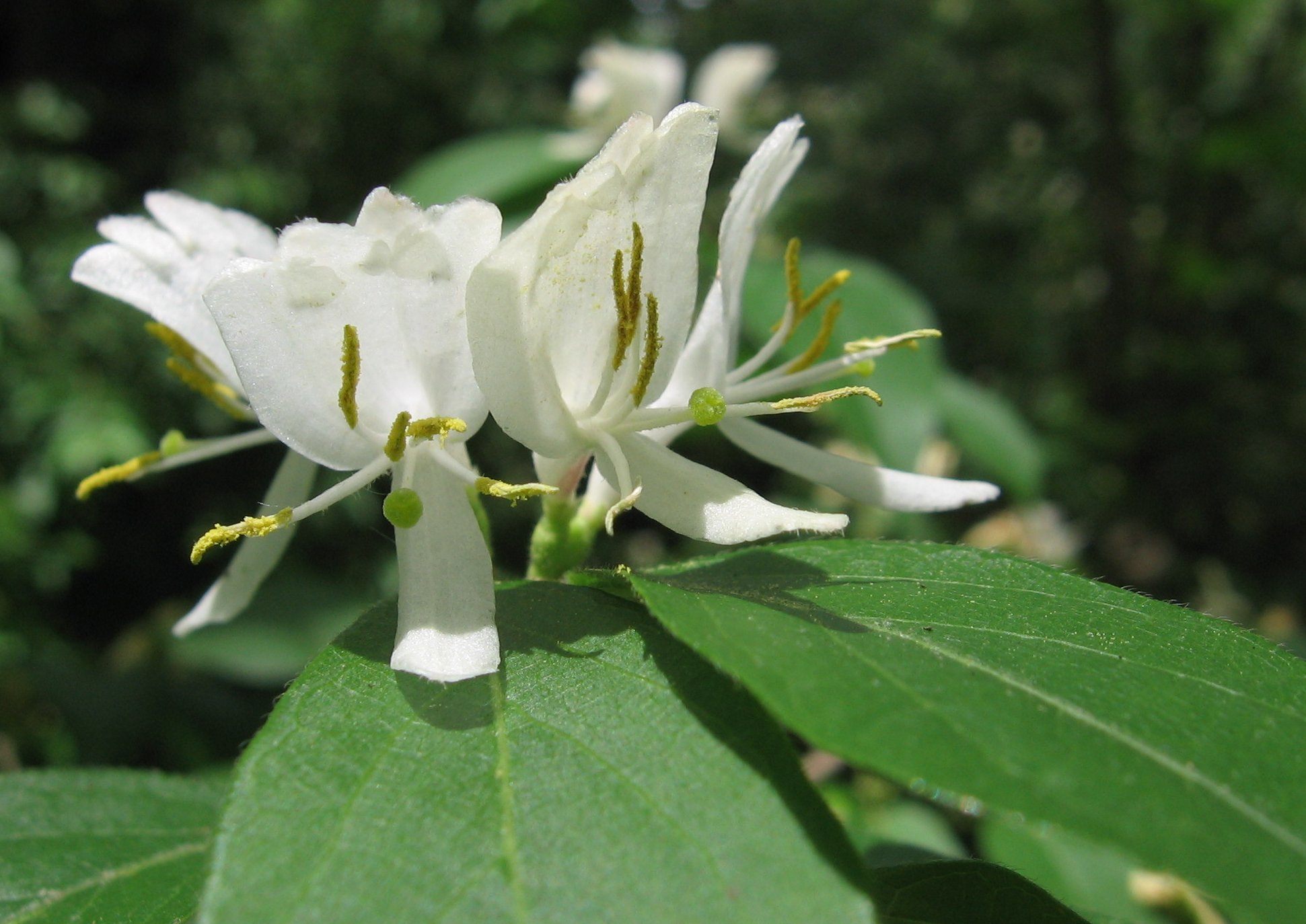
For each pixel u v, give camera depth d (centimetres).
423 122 41
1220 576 40
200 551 6
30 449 29
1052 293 51
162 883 7
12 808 8
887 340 7
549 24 42
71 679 22
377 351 6
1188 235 44
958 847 15
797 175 45
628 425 6
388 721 5
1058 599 6
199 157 38
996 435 18
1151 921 11
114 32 38
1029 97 51
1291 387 45
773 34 62
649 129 6
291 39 40
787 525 6
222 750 22
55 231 32
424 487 6
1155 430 42
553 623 6
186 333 7
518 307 6
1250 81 41
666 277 6
